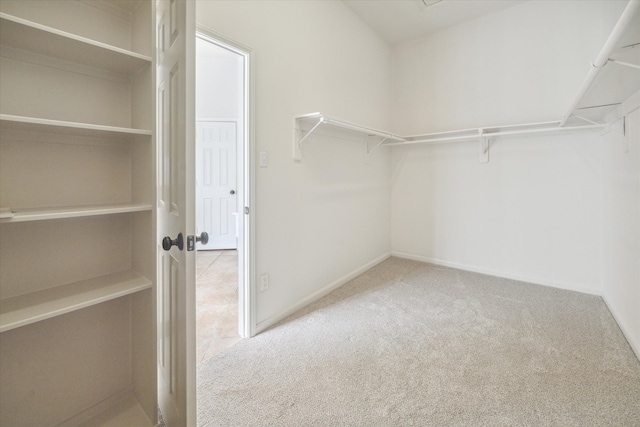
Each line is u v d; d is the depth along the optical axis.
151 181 1.22
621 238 2.10
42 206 1.17
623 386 1.49
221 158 4.62
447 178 3.48
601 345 1.86
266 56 2.05
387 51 3.67
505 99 3.06
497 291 2.77
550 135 2.85
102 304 1.35
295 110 2.31
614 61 1.18
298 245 2.40
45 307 1.03
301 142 2.36
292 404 1.40
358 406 1.39
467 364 1.69
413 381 1.56
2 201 1.09
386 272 3.32
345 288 2.86
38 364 1.19
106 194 1.33
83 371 1.30
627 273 1.96
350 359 1.75
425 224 3.67
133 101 1.35
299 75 2.33
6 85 1.08
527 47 2.92
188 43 0.99
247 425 1.28
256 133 1.99
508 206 3.11
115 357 1.40
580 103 1.97
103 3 1.29
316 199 2.59
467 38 3.25
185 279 1.03
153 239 1.23
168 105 1.21
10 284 1.12
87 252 1.30
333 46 2.71
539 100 2.88
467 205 3.36
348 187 3.04
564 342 1.90
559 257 2.86
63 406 1.25
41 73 1.15
